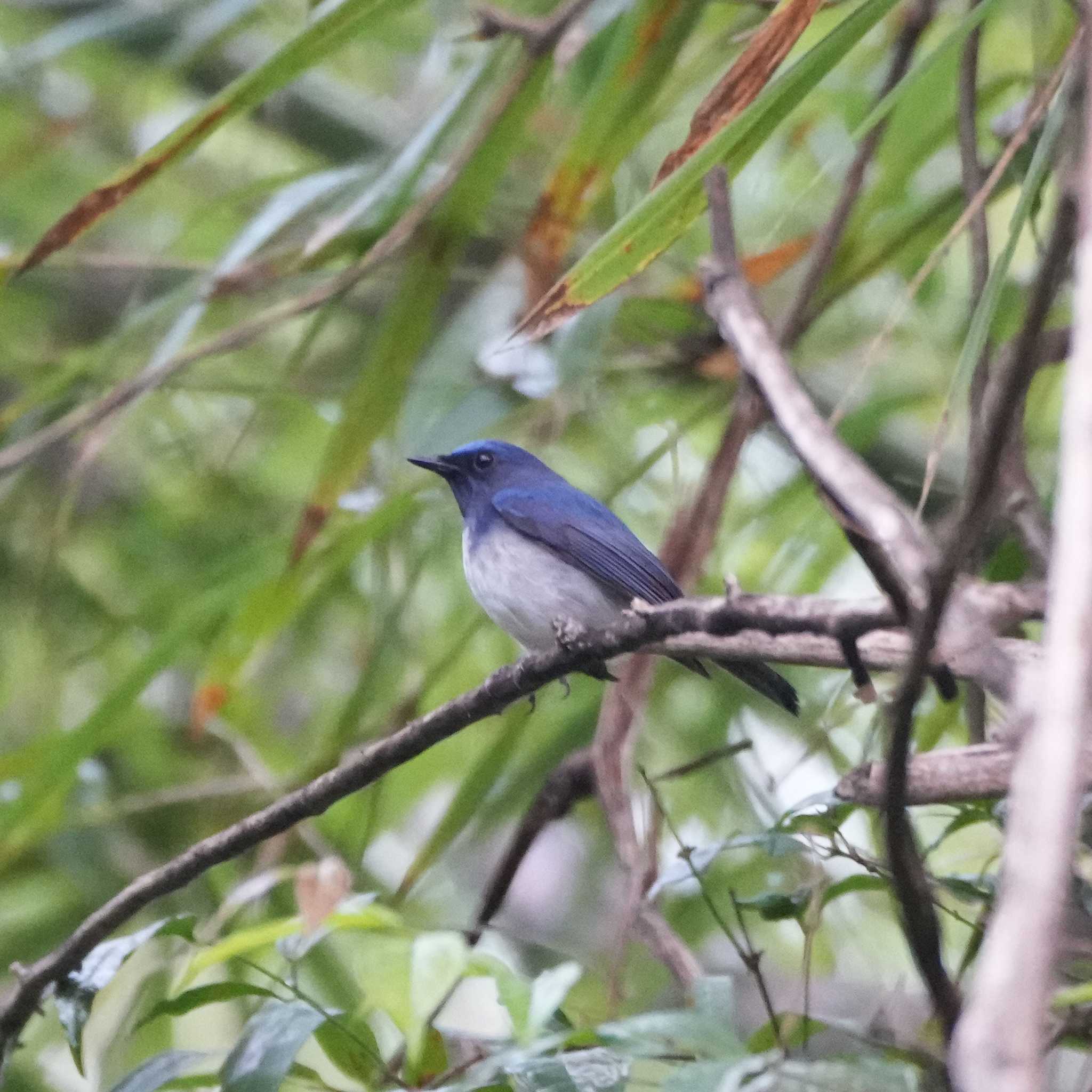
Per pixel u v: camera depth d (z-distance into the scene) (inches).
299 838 423.8
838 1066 198.1
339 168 406.0
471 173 351.6
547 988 203.2
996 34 466.6
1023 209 213.8
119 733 469.4
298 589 399.2
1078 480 115.9
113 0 506.9
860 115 404.8
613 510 483.2
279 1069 237.5
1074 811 105.1
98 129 568.7
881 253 404.2
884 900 433.7
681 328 449.7
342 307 511.8
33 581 543.5
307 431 549.0
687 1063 223.9
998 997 97.5
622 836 335.6
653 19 317.4
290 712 578.6
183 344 433.4
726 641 244.1
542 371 431.5
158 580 543.5
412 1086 242.1
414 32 520.7
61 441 487.8
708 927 438.3
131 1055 410.6
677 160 257.9
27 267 313.4
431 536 497.7
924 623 172.9
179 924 268.8
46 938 473.7
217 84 565.0
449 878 523.5
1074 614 110.4
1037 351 161.5
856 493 182.4
